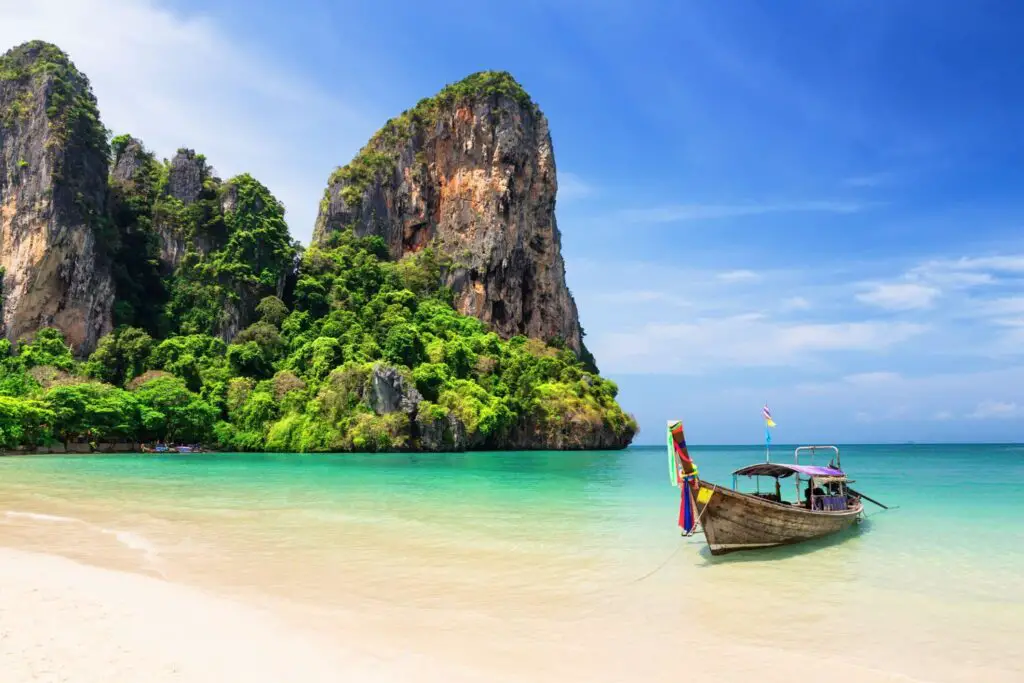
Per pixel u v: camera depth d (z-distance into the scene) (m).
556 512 27.81
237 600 14.04
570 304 154.25
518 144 145.50
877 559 19.62
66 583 14.62
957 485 43.25
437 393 88.81
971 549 21.12
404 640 11.96
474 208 141.25
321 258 117.81
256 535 21.77
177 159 114.81
